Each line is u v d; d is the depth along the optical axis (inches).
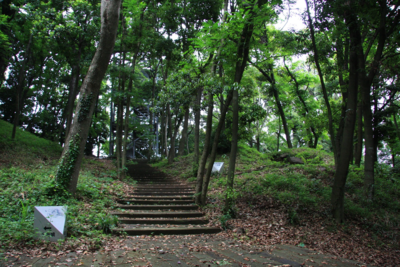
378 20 392.8
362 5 358.3
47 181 366.0
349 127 366.0
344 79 478.0
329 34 387.2
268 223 339.6
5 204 276.4
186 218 351.9
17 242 197.0
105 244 228.2
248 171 594.2
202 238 279.6
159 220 331.0
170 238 275.6
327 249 274.2
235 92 369.1
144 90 904.3
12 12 634.8
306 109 773.3
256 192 441.4
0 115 871.7
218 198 431.5
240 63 373.4
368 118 430.9
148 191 478.6
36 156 562.3
